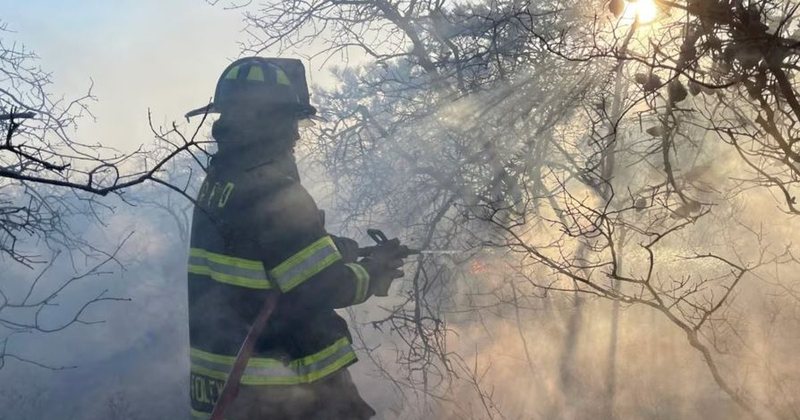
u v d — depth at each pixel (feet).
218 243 10.77
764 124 10.44
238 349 10.64
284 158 10.86
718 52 10.31
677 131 11.44
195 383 10.99
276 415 10.44
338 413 10.59
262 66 10.93
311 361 10.52
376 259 11.12
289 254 10.40
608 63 15.02
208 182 11.05
